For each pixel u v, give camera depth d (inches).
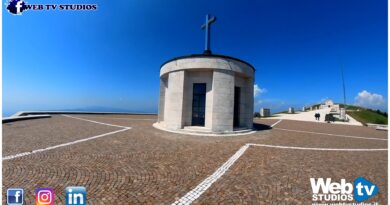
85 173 204.4
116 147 316.2
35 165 222.5
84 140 361.7
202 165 239.9
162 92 645.9
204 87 523.5
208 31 556.4
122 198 156.6
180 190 172.9
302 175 214.5
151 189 173.2
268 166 241.4
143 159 257.4
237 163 250.4
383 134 586.6
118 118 888.9
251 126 590.6
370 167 247.0
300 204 154.7
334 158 285.3
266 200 159.2
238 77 563.8
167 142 366.6
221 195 165.6
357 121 1139.3
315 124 901.2
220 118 488.4
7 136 379.2
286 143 386.9
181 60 519.2
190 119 527.8
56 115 956.6
